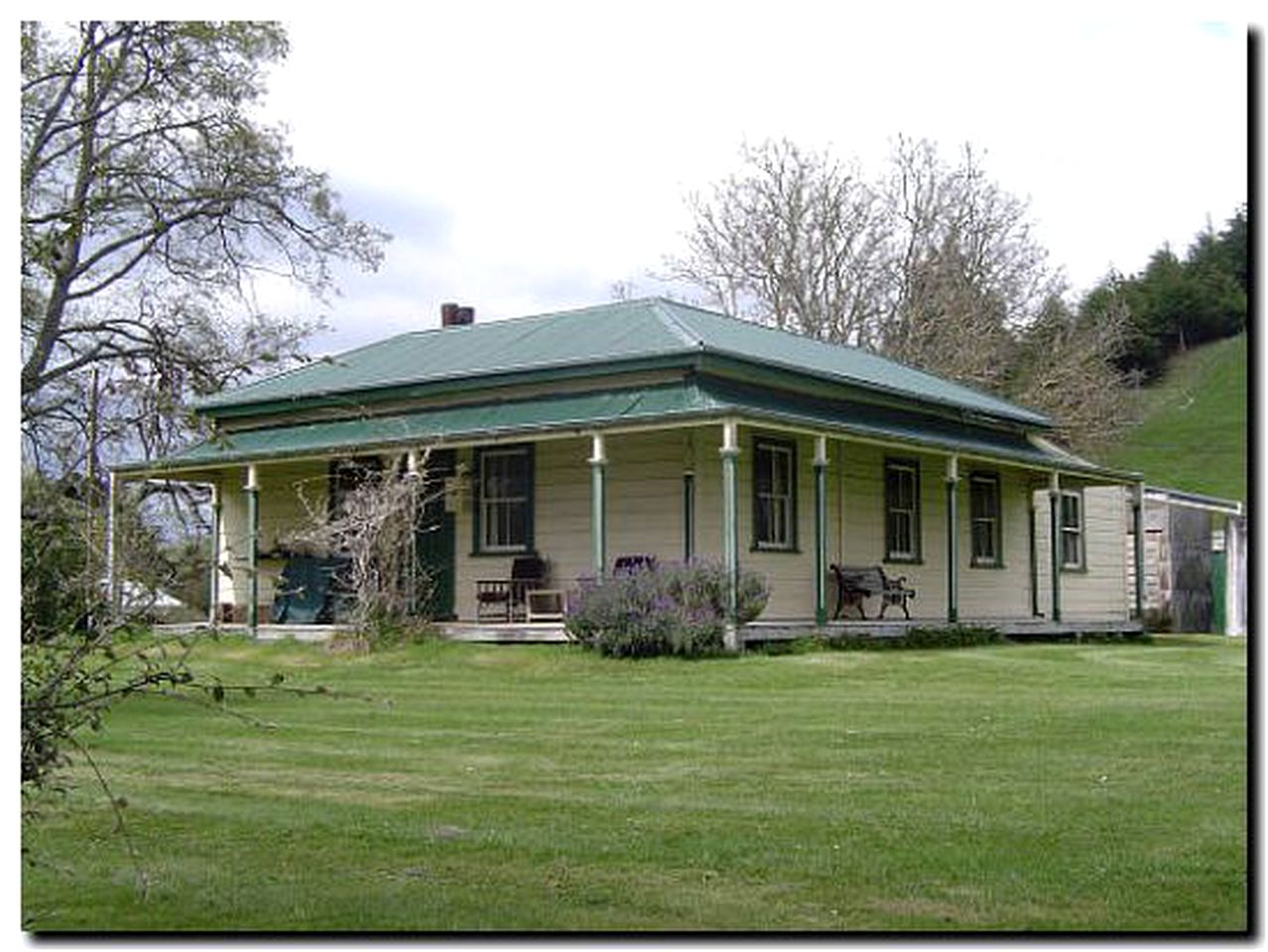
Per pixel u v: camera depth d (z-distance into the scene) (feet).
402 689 50.85
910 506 80.02
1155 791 28.84
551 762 34.12
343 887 22.03
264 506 81.87
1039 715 40.75
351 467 71.41
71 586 19.13
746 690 48.62
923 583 80.38
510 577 71.92
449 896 21.27
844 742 36.22
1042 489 90.43
